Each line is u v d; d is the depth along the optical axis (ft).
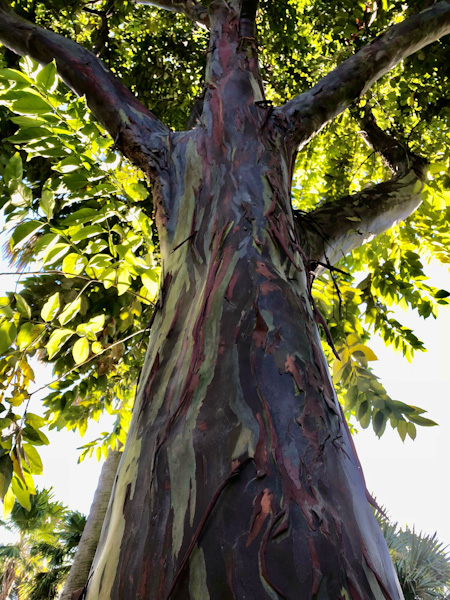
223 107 6.88
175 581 2.60
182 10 11.06
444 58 13.61
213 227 5.17
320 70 15.70
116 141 7.02
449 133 14.19
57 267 10.21
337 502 2.95
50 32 8.23
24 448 6.72
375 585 2.65
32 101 5.99
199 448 3.22
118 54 15.69
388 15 13.92
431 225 12.32
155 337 4.77
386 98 14.98
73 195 6.83
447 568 26.14
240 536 2.68
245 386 3.53
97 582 3.05
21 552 43.62
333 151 15.65
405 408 8.51
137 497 3.26
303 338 4.02
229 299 4.22
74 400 11.35
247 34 8.39
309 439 3.25
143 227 7.00
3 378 7.13
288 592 2.45
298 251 5.17
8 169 6.10
